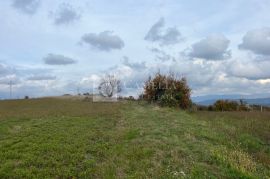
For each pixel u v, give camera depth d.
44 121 28.39
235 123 30.52
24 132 22.17
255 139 23.20
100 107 44.97
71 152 16.50
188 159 14.92
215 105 54.28
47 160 14.91
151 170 13.41
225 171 13.78
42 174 13.12
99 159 15.63
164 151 16.20
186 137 19.50
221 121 31.14
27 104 55.03
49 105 51.81
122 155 15.85
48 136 20.44
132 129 22.52
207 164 14.52
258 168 15.32
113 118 30.69
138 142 18.25
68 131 22.58
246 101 56.22
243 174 13.45
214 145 18.56
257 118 34.84
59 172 13.37
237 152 16.75
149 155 15.52
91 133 21.77
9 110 42.03
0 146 17.61
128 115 32.88
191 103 46.78
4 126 25.59
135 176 12.80
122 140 19.52
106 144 18.31
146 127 23.50
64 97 74.38
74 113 35.69
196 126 24.89
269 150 20.83
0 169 13.46
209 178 12.74
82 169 14.02
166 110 38.12
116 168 13.92
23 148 17.23
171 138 19.20
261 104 59.84
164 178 12.55
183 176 12.64
